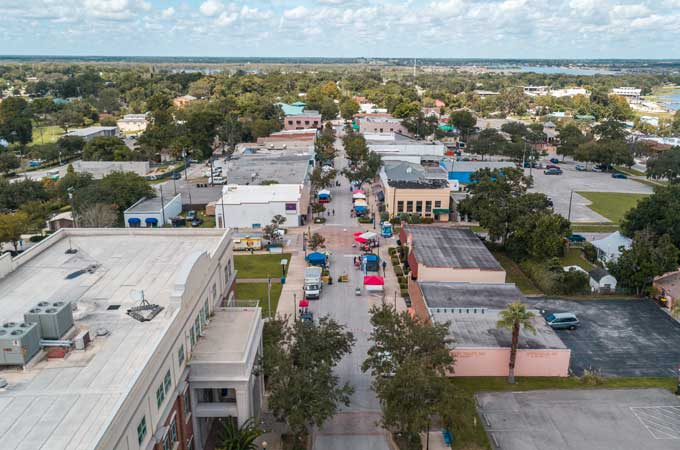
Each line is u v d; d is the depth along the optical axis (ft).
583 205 409.28
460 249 256.52
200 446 141.79
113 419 91.25
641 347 199.52
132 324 131.85
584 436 147.33
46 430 93.35
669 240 260.83
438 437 147.54
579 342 203.21
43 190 382.42
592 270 261.44
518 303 167.43
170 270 166.30
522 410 158.51
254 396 153.48
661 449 142.00
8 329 114.83
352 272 271.28
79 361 116.47
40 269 166.81
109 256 178.40
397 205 362.53
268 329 172.04
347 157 541.75
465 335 182.80
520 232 271.28
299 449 140.67
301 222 357.00
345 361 187.32
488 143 563.48
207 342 145.48
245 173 432.25
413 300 229.04
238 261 287.48
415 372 132.05
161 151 582.35
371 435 148.25
